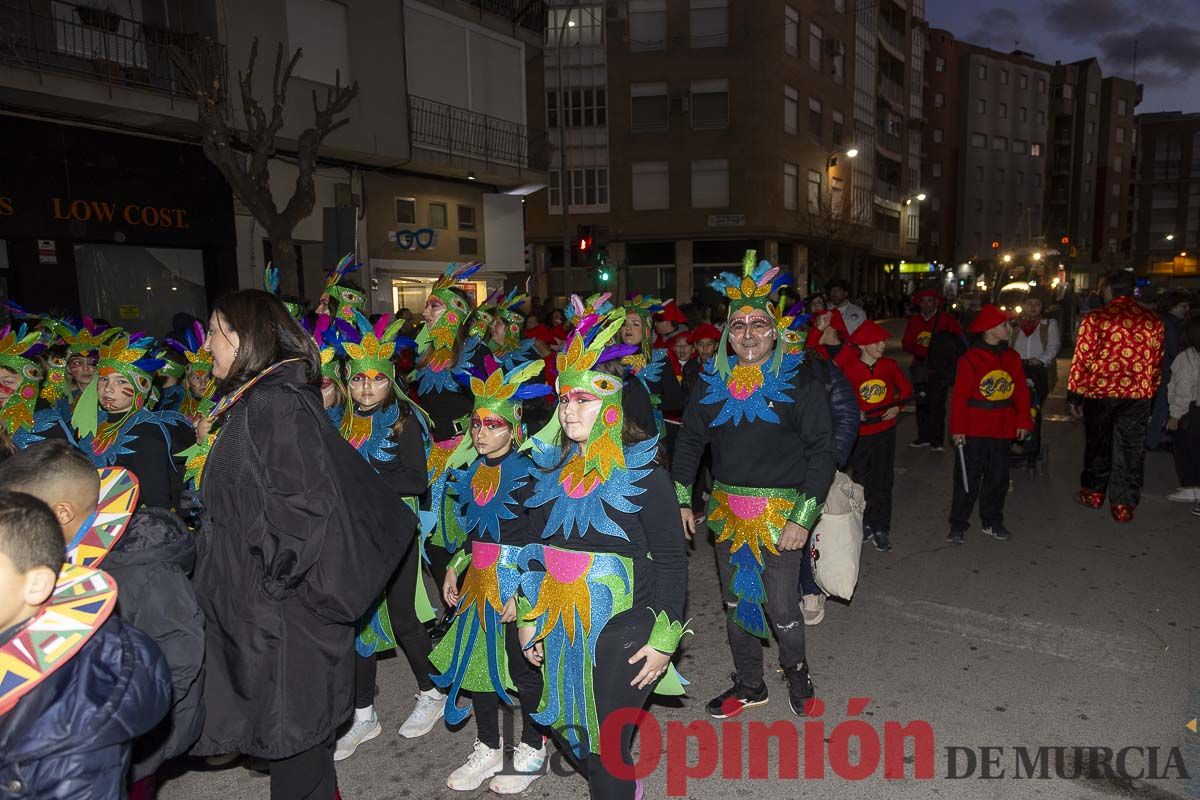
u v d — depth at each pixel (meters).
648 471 2.56
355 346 3.67
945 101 64.62
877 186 48.09
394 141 17.33
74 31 12.55
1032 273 25.09
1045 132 72.38
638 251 36.84
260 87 14.66
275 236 11.45
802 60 37.59
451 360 4.51
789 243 39.00
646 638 2.58
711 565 6.02
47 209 12.43
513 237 22.42
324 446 2.41
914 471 8.88
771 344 3.60
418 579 3.75
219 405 2.42
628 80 35.31
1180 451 7.16
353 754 3.61
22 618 1.70
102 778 1.76
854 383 5.96
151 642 1.94
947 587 5.35
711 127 35.22
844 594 4.37
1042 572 5.56
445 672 3.37
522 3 21.62
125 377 3.50
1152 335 6.43
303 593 2.38
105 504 2.15
